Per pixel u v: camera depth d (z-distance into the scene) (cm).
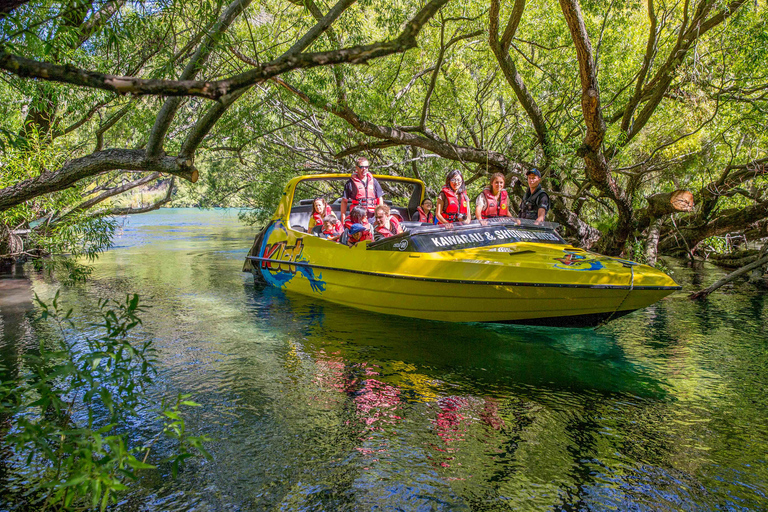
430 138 1156
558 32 1093
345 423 376
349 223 724
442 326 622
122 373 305
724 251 1212
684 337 588
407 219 963
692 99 967
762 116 943
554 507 282
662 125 1212
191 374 467
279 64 251
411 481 305
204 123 471
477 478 309
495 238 659
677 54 899
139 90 241
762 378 462
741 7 849
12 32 304
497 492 295
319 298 771
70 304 743
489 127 1525
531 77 1205
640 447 344
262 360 504
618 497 290
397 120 1236
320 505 284
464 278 580
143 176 1628
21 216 962
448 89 1214
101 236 1069
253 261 911
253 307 724
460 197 728
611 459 329
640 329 623
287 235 846
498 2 873
